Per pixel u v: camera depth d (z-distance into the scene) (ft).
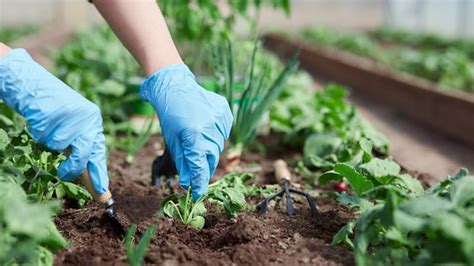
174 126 3.43
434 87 7.20
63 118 3.20
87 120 3.23
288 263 3.02
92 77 6.17
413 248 2.92
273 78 6.68
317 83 10.62
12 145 3.24
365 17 22.27
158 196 3.88
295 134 5.19
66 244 2.98
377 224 3.03
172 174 4.06
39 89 3.22
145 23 3.61
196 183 3.39
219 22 6.52
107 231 3.27
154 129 5.60
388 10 20.59
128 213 3.60
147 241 2.82
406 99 7.80
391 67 10.39
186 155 3.40
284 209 3.70
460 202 2.92
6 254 2.63
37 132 3.23
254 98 4.62
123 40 3.66
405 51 11.75
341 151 4.46
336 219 3.55
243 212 3.59
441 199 2.82
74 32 15.37
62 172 3.19
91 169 3.24
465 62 8.99
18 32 16.17
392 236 2.83
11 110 4.38
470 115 6.22
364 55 12.67
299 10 22.17
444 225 2.60
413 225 2.68
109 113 5.52
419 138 6.43
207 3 5.92
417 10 17.94
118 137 5.51
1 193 2.85
